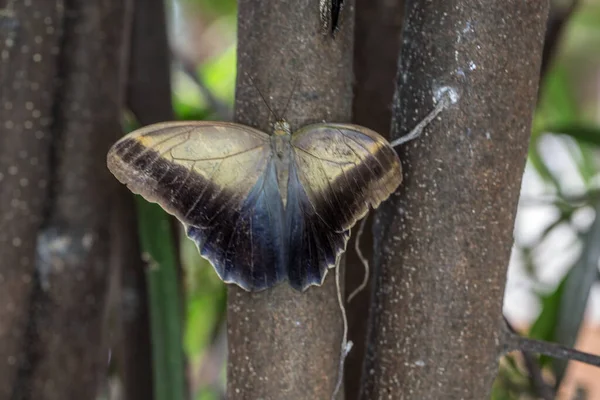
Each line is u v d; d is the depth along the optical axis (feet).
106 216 4.24
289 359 3.79
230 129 3.81
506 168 3.77
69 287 4.18
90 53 4.18
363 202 3.77
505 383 4.39
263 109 3.81
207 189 3.82
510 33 3.75
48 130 4.15
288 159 3.81
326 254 3.79
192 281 5.03
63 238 4.17
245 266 3.80
